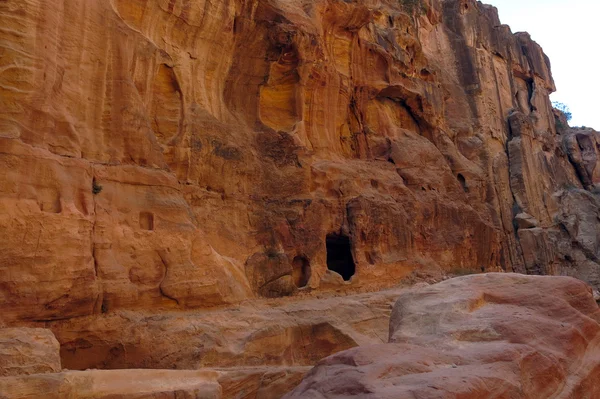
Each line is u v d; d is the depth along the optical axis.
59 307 9.43
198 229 12.86
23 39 9.96
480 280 9.34
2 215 8.88
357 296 17.28
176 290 11.69
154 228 11.84
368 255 19.67
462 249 25.42
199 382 8.70
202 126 15.66
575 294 8.85
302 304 15.31
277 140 18.16
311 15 20.75
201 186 15.24
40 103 10.02
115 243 10.97
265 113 19.02
